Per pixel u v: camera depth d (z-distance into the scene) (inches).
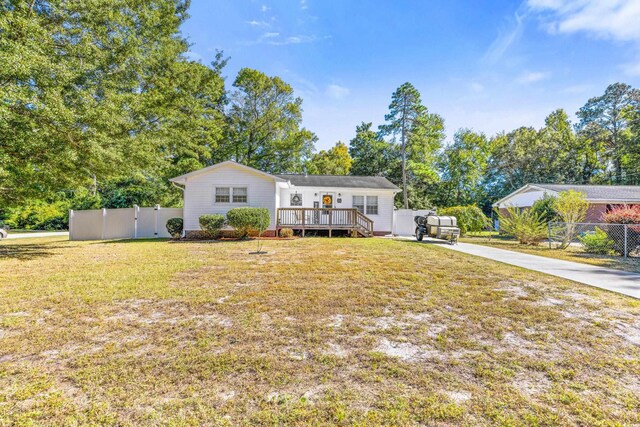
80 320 142.1
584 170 1386.6
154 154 580.4
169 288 196.9
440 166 1438.2
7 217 812.6
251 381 92.7
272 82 1096.8
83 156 355.3
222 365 101.6
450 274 240.7
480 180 1469.0
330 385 90.7
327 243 466.3
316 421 74.8
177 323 138.9
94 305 163.0
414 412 78.2
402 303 167.8
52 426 72.5
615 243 373.4
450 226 504.4
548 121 1513.3
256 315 149.0
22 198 418.0
